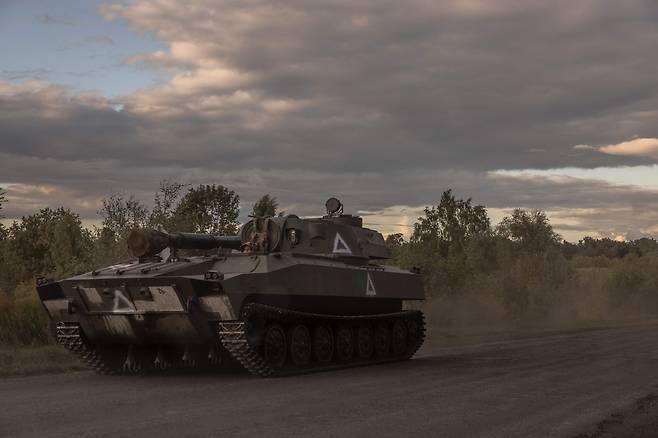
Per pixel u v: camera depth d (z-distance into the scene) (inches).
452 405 476.4
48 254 1547.7
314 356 725.9
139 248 695.7
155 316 653.9
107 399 498.0
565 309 2059.5
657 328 1649.9
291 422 406.9
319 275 728.3
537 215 2479.1
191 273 660.7
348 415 433.1
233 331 624.1
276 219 790.5
